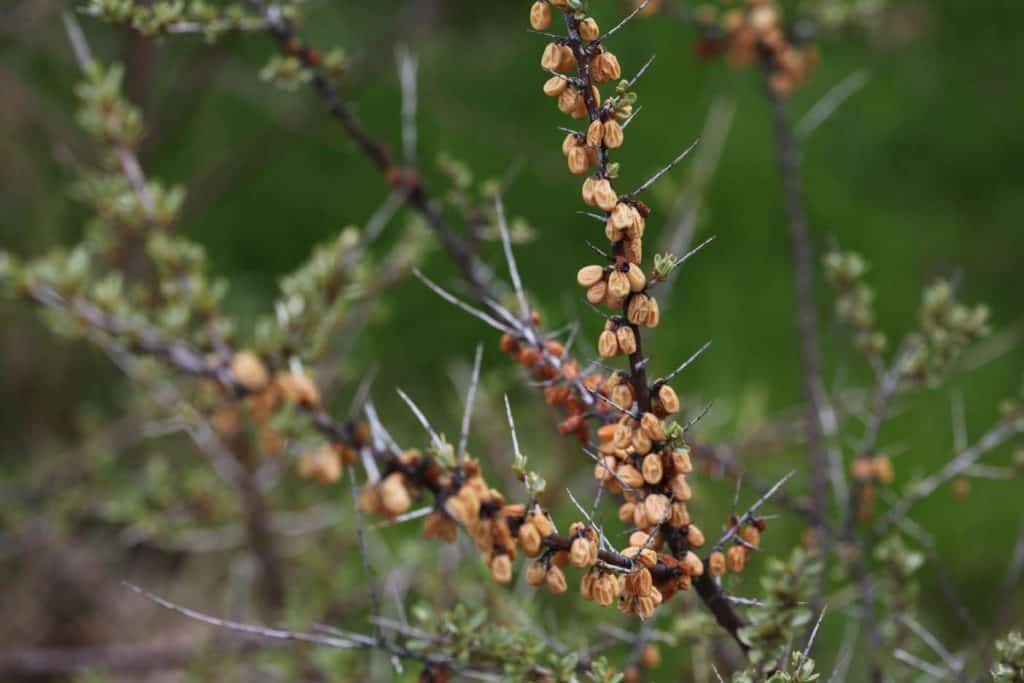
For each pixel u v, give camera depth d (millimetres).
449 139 2914
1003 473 1310
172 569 2316
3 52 2398
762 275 2633
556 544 1092
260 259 2842
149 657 1675
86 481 1884
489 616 1315
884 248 2711
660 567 1097
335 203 2930
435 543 1492
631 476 1092
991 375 2430
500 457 1615
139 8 1241
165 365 1213
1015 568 1308
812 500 1355
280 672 1503
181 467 2182
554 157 2635
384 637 1159
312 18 2855
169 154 2891
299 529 1676
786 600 1139
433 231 1348
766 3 1454
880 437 2303
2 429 2316
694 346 2480
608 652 1342
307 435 1131
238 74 2436
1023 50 3102
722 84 2951
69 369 2346
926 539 1291
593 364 1104
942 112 3000
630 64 2896
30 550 2135
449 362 2561
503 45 3180
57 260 1191
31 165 2285
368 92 3023
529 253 2672
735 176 2789
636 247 1084
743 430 1694
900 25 3123
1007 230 2744
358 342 2492
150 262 1534
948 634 1966
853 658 1573
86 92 1255
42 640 2100
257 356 1192
